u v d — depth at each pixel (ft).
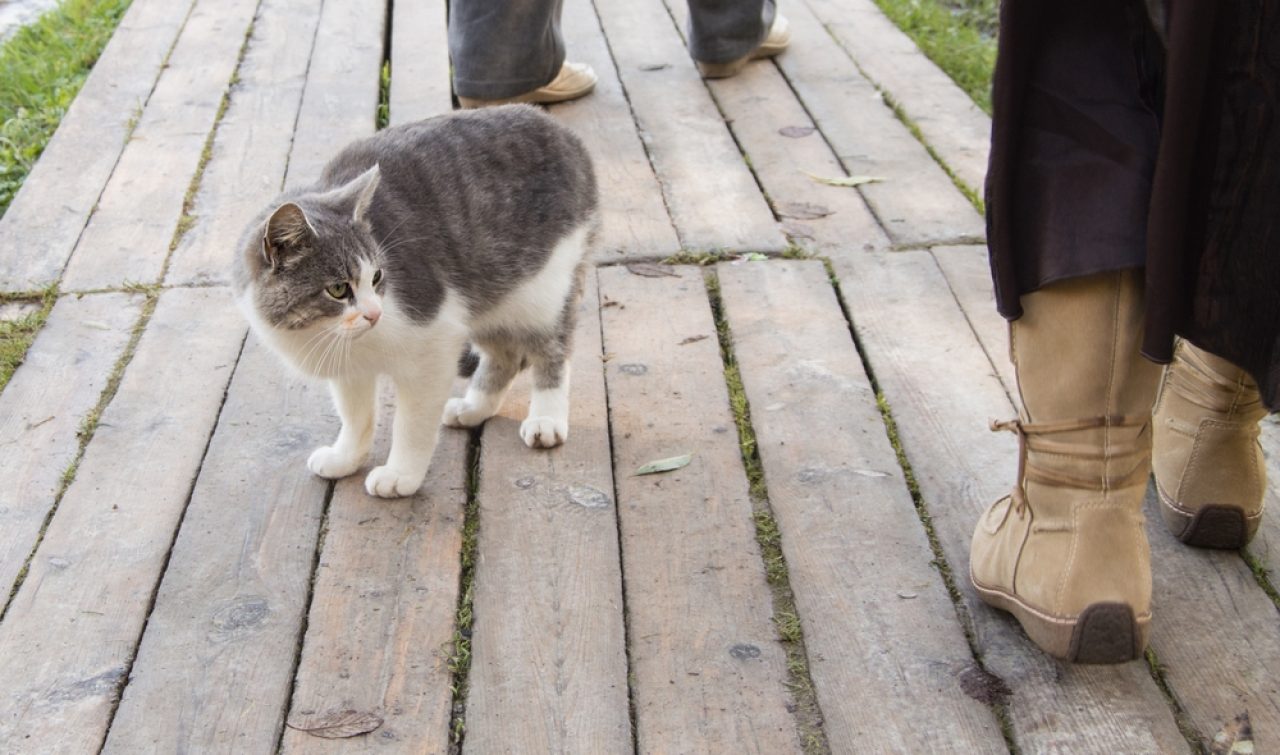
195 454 9.02
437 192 8.54
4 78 17.43
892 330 10.59
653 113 15.28
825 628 7.30
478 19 14.52
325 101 15.55
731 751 6.50
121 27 18.06
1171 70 5.54
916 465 8.82
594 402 9.66
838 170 13.79
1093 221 6.14
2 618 7.46
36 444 9.17
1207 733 6.59
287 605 7.56
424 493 8.63
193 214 12.78
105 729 6.66
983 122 15.14
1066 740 6.54
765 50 16.87
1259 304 6.15
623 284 11.36
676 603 7.54
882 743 6.53
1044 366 6.60
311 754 6.48
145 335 10.53
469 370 10.25
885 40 17.72
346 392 8.39
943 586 7.64
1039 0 5.99
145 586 7.72
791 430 9.22
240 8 18.80
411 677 6.98
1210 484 7.63
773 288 11.27
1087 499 6.66
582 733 6.59
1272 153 5.77
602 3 19.15
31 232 12.36
